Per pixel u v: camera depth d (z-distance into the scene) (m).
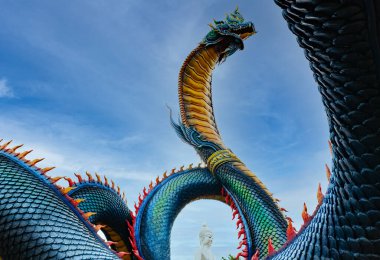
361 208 4.22
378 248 4.30
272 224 11.55
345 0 3.01
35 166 8.01
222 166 13.47
